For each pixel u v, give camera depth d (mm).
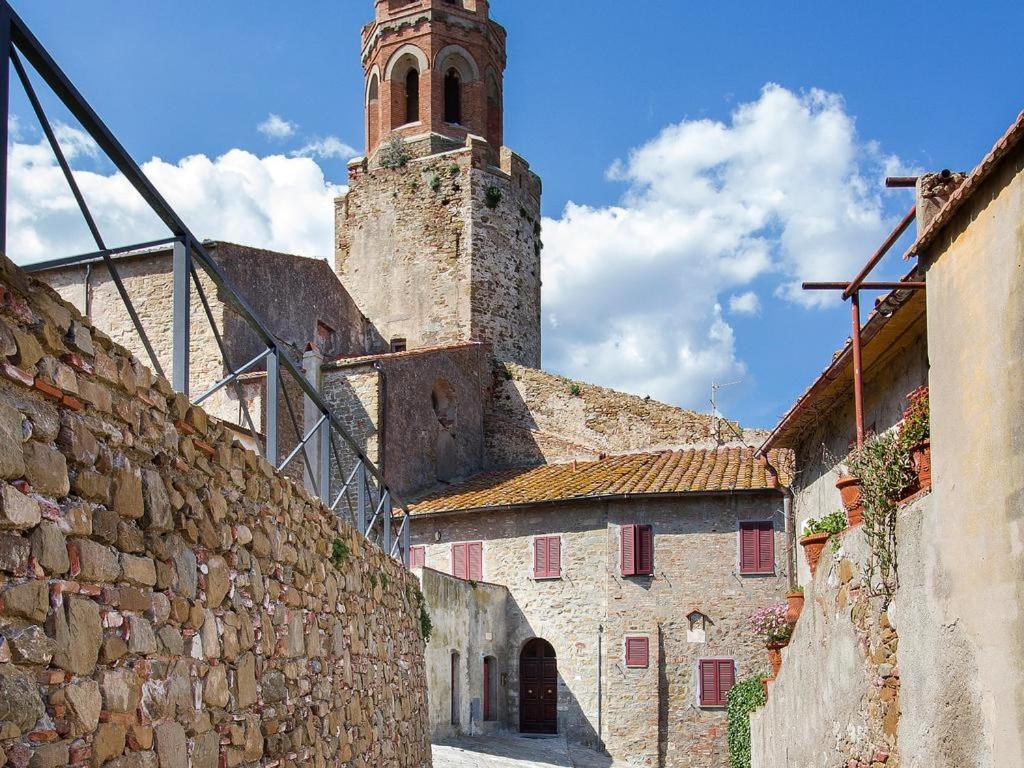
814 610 12422
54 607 4566
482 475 34250
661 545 28578
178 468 6137
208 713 6258
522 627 29609
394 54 42688
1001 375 7484
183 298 6402
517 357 41000
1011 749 7254
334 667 9500
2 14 4457
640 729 27859
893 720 9602
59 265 5668
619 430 37375
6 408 4324
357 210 42219
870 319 12461
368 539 12031
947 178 8977
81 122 5191
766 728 15344
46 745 4383
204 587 6359
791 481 21922
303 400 28031
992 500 7602
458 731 26688
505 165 41969
